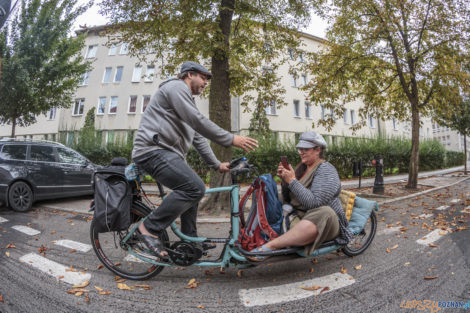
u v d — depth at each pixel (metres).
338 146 16.92
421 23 9.98
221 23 6.93
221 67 6.87
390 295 2.57
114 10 7.25
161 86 2.55
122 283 2.86
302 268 3.21
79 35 13.67
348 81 11.77
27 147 7.11
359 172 10.75
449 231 4.67
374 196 8.75
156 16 6.95
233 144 2.47
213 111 6.79
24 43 11.70
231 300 2.51
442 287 2.71
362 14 10.23
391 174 19.62
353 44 10.84
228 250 2.68
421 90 11.57
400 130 34.81
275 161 14.73
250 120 22.02
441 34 9.63
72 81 13.58
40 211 6.88
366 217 3.45
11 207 6.77
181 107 2.40
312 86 11.20
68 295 2.61
